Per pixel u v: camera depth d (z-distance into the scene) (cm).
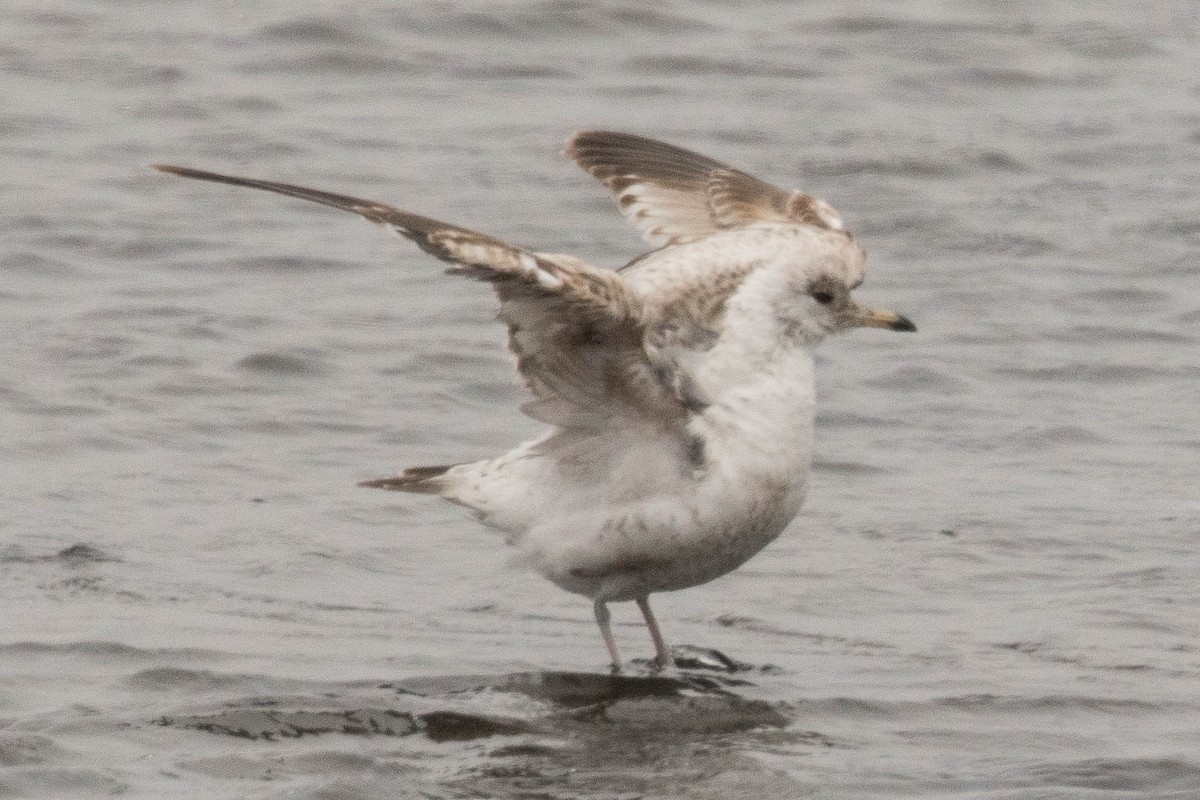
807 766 1039
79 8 3081
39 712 1072
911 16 3128
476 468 1198
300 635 1225
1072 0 3256
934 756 1056
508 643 1234
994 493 1568
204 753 1032
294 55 2853
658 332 1152
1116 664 1210
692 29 3027
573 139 1391
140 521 1446
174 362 1833
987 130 2652
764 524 1173
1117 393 1842
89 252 2144
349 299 2039
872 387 1838
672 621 1291
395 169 2447
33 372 1789
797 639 1261
